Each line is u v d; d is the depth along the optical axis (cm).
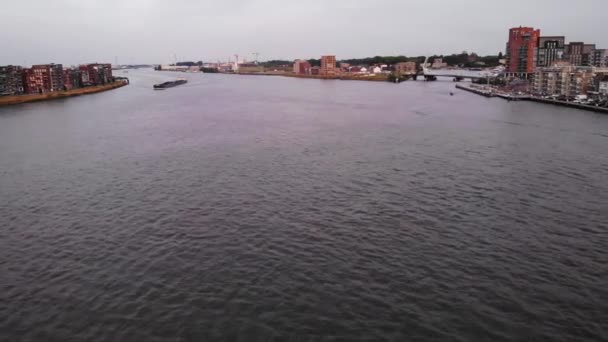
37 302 3962
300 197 6419
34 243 5116
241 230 5306
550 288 4122
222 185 7006
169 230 5347
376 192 6644
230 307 3819
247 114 15738
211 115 15500
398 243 4966
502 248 4881
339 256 4666
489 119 14475
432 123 13512
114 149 9881
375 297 3953
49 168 8381
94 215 5894
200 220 5625
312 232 5234
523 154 9212
